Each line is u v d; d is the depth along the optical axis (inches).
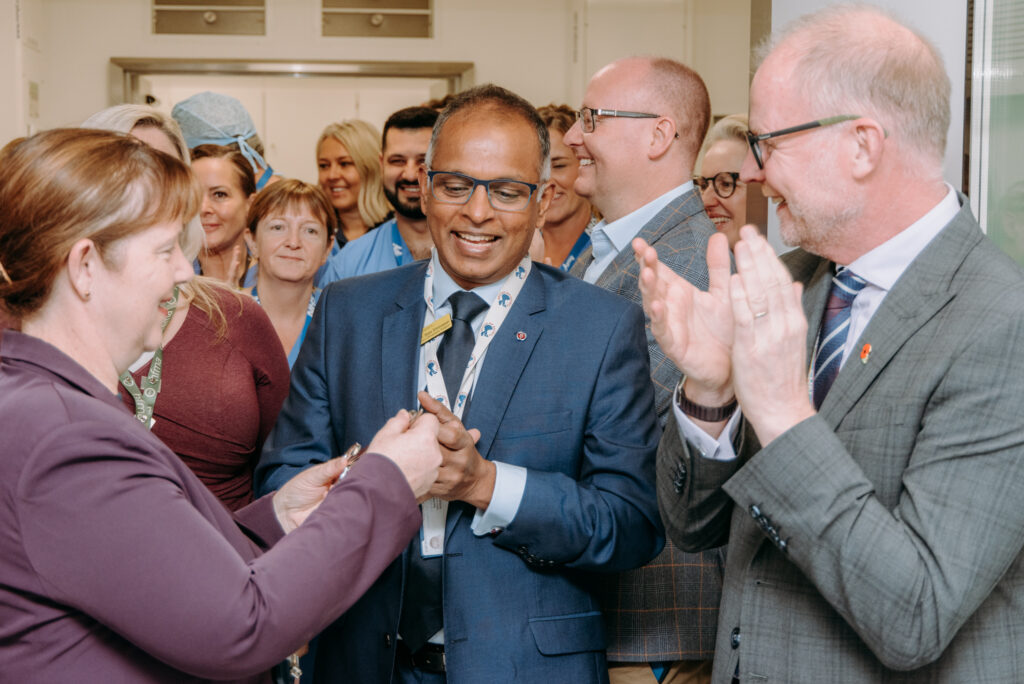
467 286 65.4
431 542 62.1
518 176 62.2
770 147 52.4
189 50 218.7
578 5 212.5
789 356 46.4
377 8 221.1
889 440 48.6
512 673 60.2
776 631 51.7
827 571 46.1
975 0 69.1
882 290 52.7
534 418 63.1
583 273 102.1
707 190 136.0
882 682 49.3
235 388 78.7
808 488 46.0
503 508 59.2
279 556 43.3
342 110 229.0
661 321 47.5
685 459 53.7
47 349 43.0
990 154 69.3
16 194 42.5
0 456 39.9
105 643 41.4
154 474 41.3
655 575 76.2
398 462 48.9
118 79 217.5
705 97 93.4
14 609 40.4
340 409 66.1
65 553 39.3
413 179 134.1
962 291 48.6
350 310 68.1
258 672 42.5
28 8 205.0
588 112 92.5
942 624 44.3
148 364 75.0
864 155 49.9
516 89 224.4
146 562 39.4
